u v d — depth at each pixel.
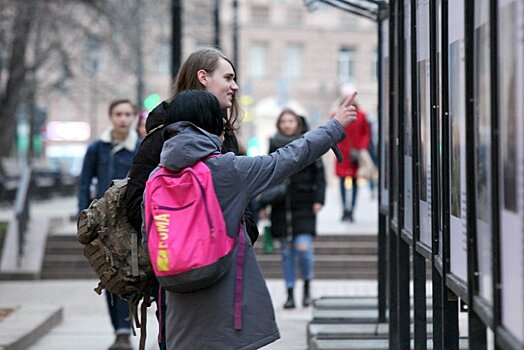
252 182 6.20
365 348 10.22
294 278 14.89
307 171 14.67
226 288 6.18
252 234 6.82
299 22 81.38
